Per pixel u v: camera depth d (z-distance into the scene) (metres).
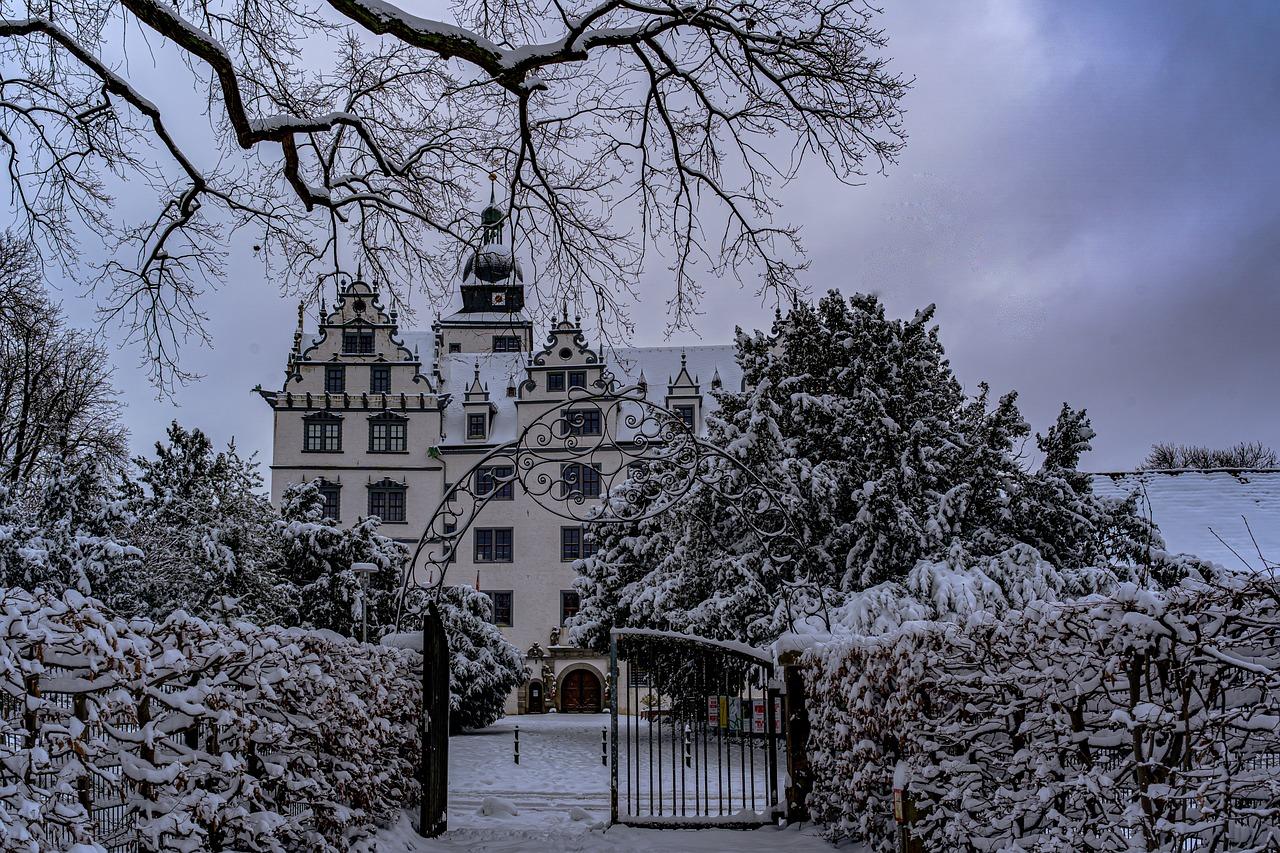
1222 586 5.39
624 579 33.25
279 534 32.56
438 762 14.20
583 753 27.58
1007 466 23.05
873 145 12.48
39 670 5.30
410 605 32.88
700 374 56.03
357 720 10.23
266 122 11.07
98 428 34.00
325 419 53.84
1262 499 32.69
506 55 10.78
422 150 13.40
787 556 23.91
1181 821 5.54
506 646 39.72
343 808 9.75
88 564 25.98
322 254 13.91
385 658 12.59
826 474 23.30
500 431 54.59
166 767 6.51
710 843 13.12
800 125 12.45
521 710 50.91
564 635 52.53
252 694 7.83
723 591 25.23
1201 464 53.66
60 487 28.33
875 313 25.64
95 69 10.70
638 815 14.59
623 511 31.44
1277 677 5.01
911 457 22.94
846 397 24.91
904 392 24.30
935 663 8.66
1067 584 20.20
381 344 54.34
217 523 30.22
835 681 12.03
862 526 23.09
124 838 6.54
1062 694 6.74
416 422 54.00
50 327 30.41
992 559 20.69
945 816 9.01
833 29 11.80
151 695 6.56
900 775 9.31
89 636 5.63
